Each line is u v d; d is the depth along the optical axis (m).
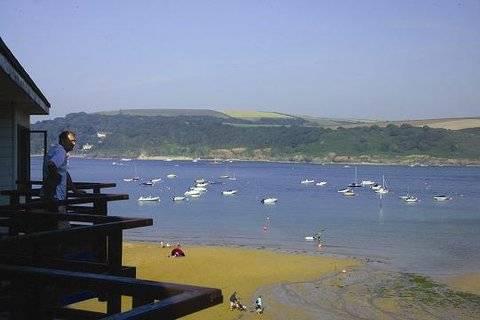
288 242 45.09
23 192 6.95
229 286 29.03
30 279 2.86
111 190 105.12
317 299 26.77
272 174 168.12
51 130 157.25
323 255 38.75
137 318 2.25
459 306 25.52
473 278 31.47
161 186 118.12
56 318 4.91
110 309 3.84
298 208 75.50
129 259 35.59
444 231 52.59
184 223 58.28
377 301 26.47
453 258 38.09
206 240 45.91
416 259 37.62
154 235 48.81
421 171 186.88
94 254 5.76
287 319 23.47
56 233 3.54
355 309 25.06
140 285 2.68
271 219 62.00
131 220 4.30
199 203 82.38
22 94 8.70
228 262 35.16
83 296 5.62
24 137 11.44
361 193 104.25
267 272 32.50
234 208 75.00
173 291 2.66
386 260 37.12
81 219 4.54
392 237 48.38
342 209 74.19
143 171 173.38
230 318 23.52
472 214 68.38
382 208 75.75
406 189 114.44
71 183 6.53
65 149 6.34
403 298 27.00
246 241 45.47
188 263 34.53
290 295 27.44
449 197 95.50
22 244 3.30
